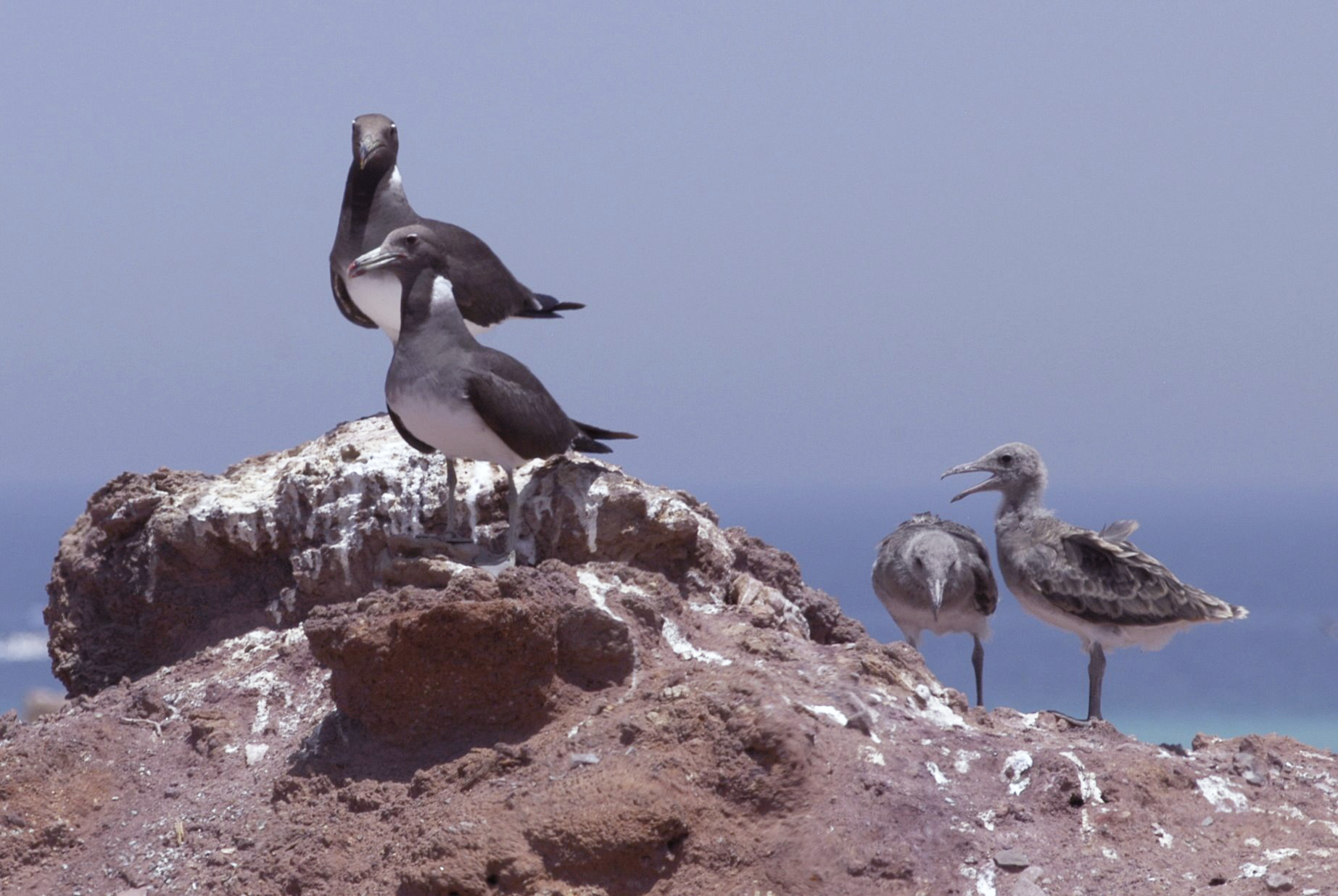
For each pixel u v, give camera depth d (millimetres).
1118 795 12117
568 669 13000
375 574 15492
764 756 11836
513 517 14344
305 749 13234
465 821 11492
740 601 15672
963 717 13797
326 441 16859
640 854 11281
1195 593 15078
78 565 17219
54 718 15297
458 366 13727
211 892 12086
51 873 12891
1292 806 12336
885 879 11164
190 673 15422
